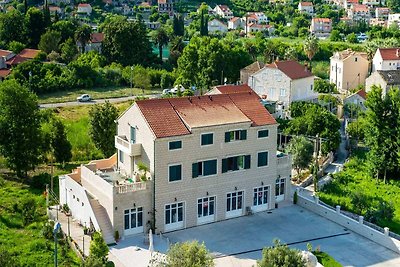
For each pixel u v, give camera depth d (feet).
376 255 168.76
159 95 408.87
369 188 239.91
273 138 198.08
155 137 174.81
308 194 223.30
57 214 196.44
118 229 173.78
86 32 543.39
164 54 622.54
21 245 170.40
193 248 131.75
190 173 183.11
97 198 183.01
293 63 359.05
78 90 421.59
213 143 185.47
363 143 304.30
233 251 168.45
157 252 155.22
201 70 428.15
